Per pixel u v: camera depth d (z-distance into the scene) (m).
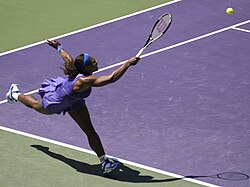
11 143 26.77
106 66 33.22
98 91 30.70
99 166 25.45
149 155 26.12
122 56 34.28
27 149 26.39
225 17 38.75
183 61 33.66
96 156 26.09
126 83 31.45
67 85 24.41
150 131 27.72
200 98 30.28
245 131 27.80
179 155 26.14
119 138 27.20
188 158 25.94
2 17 38.62
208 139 27.20
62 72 32.62
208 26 37.62
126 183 24.34
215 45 35.47
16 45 35.31
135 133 27.56
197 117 28.75
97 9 39.59
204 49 35.00
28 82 31.66
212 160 25.83
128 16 38.72
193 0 40.81
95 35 36.50
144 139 27.16
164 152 26.31
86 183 24.33
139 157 25.98
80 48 35.06
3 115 28.81
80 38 36.16
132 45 35.41
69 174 24.86
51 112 25.22
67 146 26.69
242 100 30.17
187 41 35.81
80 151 26.38
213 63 33.56
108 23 37.88
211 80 31.89
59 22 38.00
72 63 24.83
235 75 32.44
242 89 31.14
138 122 28.34
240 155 26.19
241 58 34.12
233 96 30.50
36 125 28.09
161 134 27.52
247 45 35.53
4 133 27.47
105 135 27.41
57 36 36.38
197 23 37.91
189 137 27.31
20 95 26.39
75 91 24.20
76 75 24.38
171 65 33.22
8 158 25.75
